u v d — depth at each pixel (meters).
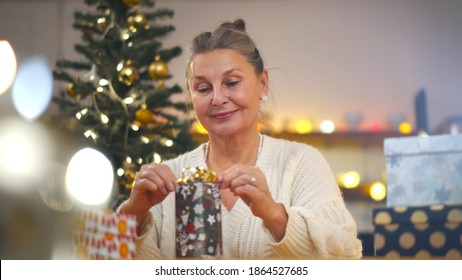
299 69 5.52
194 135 3.13
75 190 1.23
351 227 1.87
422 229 2.17
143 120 3.08
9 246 1.17
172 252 1.91
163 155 3.09
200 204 1.52
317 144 5.24
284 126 5.31
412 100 5.48
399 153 2.26
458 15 5.54
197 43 1.96
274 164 2.00
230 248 1.86
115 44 3.22
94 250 1.27
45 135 1.21
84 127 3.03
